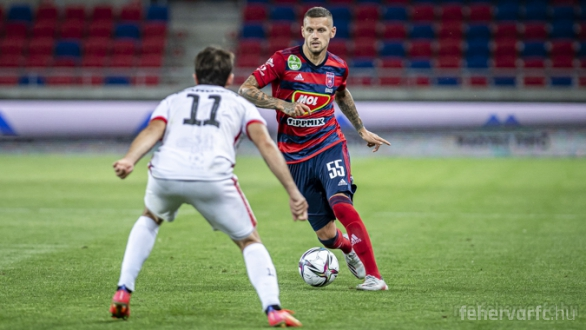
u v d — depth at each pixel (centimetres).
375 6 9225
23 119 7400
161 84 8519
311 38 2005
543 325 1606
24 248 2733
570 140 7344
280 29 8950
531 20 9069
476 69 8312
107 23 9175
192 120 1524
